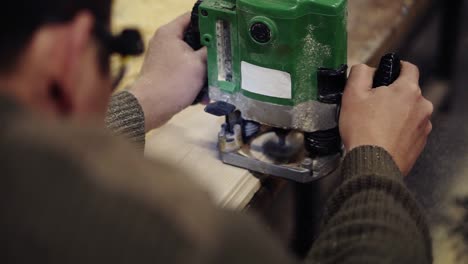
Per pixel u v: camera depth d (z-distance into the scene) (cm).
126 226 46
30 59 51
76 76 54
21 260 45
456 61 225
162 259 46
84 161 48
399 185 86
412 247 73
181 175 50
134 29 63
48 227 46
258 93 113
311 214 156
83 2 53
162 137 132
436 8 215
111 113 113
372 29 177
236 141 124
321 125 114
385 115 101
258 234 51
